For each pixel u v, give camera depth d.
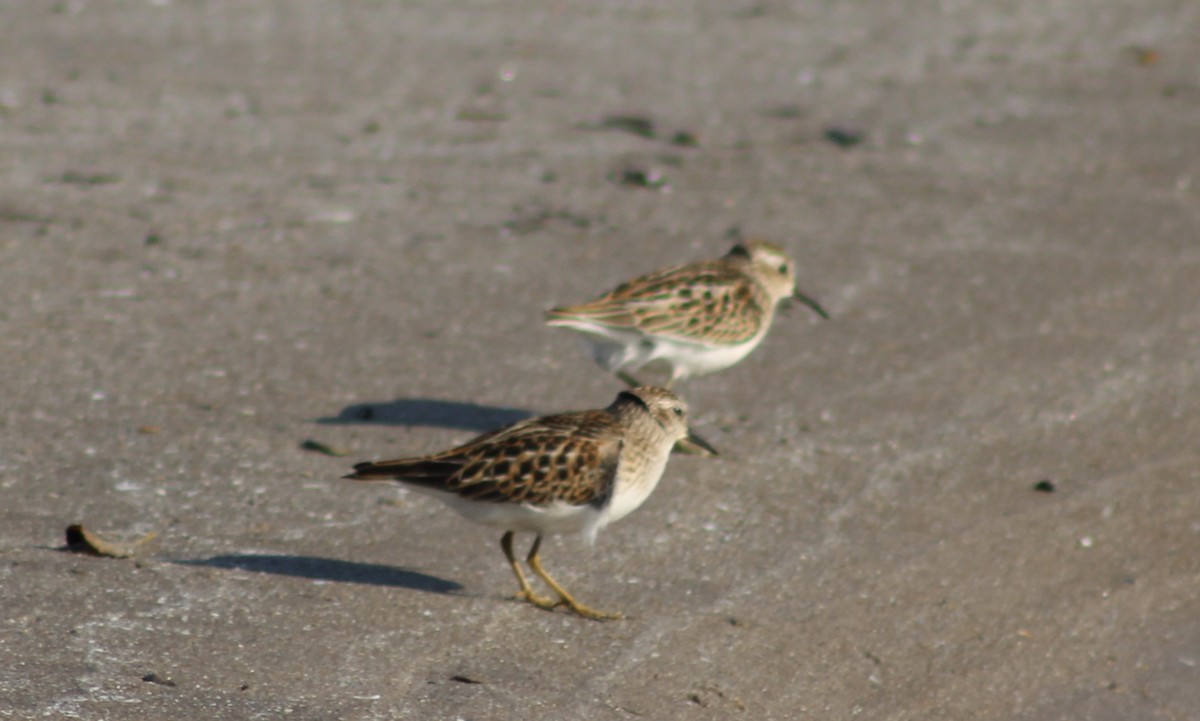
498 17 27.59
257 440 11.72
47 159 18.78
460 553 10.04
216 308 14.70
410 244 17.02
